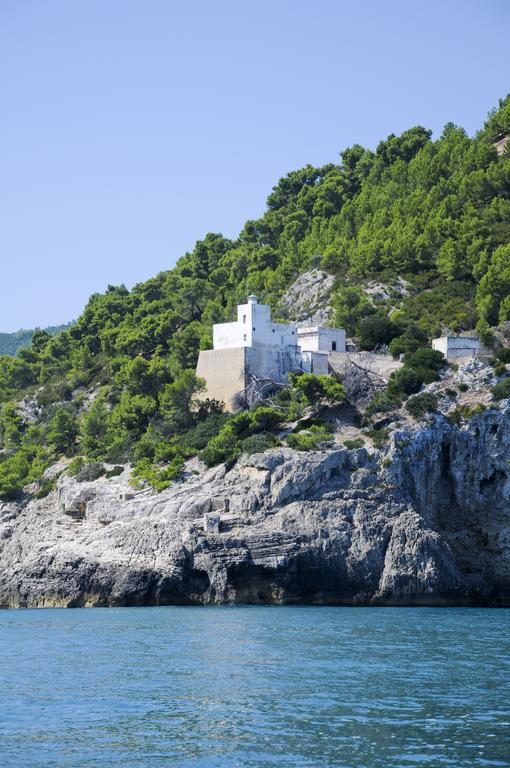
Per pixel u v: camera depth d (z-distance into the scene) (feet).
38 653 318.24
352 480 501.56
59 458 640.17
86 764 196.03
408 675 276.00
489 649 324.80
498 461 519.19
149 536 491.31
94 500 538.47
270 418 554.05
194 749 204.95
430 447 522.47
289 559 473.67
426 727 219.41
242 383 601.62
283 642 339.16
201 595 478.59
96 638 352.49
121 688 260.01
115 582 485.97
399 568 481.87
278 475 497.87
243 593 476.13
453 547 524.52
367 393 570.46
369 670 283.79
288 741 209.56
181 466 540.93
